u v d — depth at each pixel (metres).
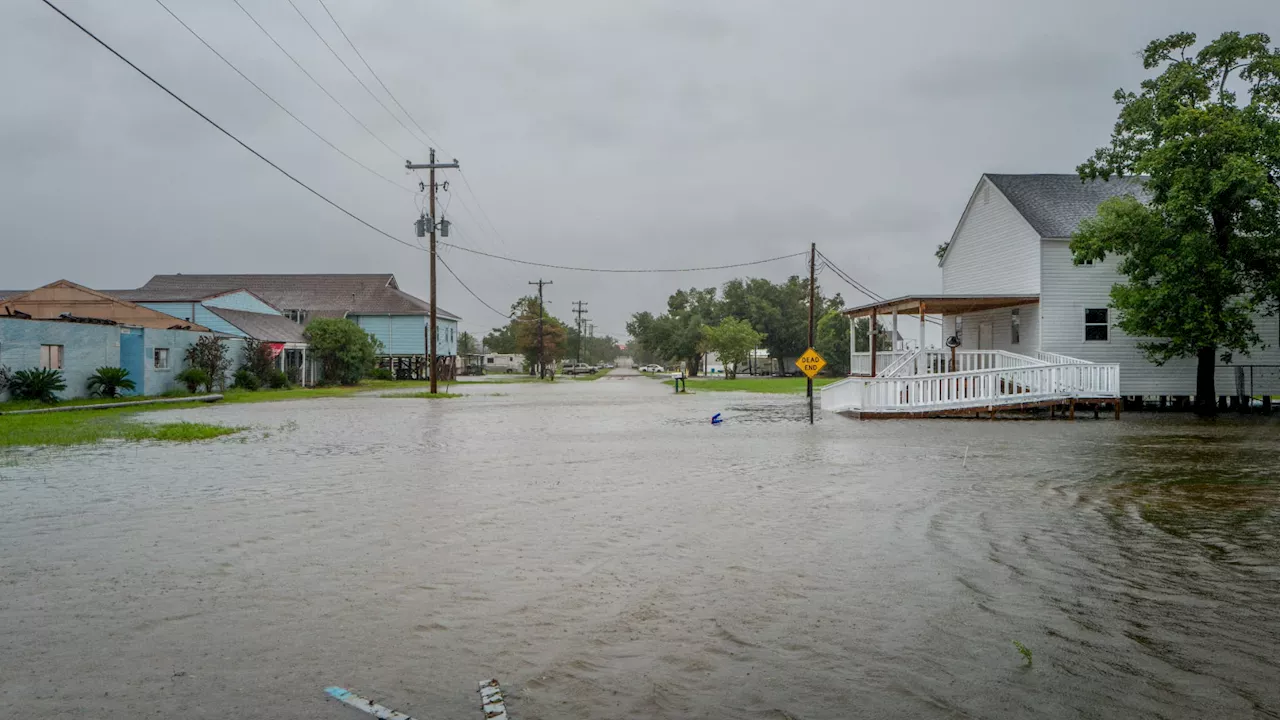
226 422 22.05
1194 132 23.58
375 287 78.94
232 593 5.61
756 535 7.50
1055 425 21.48
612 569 6.26
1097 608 5.25
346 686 4.02
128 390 34.59
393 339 72.94
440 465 12.74
